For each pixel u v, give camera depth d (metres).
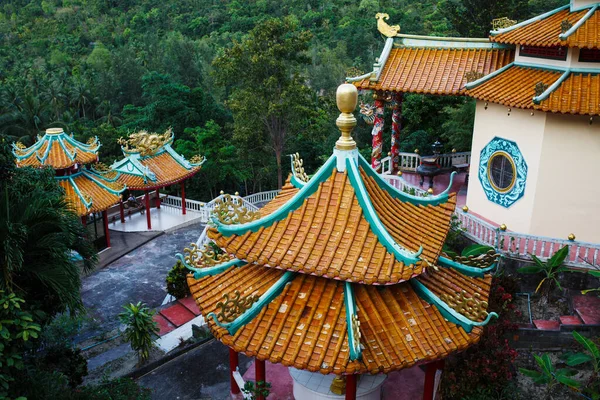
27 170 14.65
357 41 97.69
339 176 11.68
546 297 17.61
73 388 16.31
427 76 22.95
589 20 18.42
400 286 11.71
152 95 61.38
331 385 13.05
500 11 43.53
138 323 18.75
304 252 10.82
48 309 14.05
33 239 12.92
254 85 44.66
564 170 18.55
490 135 21.20
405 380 14.70
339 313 11.00
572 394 14.72
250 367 15.62
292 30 44.16
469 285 12.91
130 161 37.72
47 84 77.25
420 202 13.23
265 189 58.91
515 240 18.73
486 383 14.50
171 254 33.00
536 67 20.19
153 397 16.11
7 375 11.12
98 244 32.72
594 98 17.12
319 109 53.88
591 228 18.72
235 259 13.27
